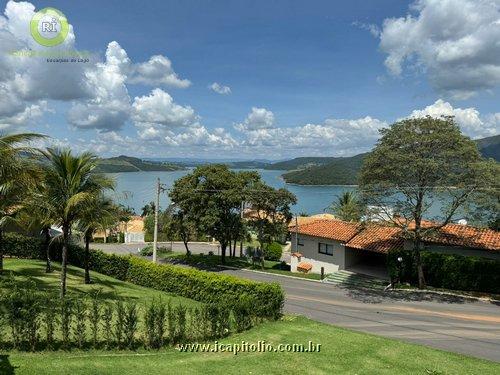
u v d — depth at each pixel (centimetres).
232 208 4056
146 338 1255
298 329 1653
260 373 1126
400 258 2911
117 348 1205
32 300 1138
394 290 2911
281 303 1917
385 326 1980
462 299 2636
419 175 2709
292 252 4044
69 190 1770
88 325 1317
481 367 1362
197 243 6538
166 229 4372
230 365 1164
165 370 1076
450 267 2838
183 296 2308
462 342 1736
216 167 4028
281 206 4031
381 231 3572
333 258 3697
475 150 2606
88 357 1102
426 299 2641
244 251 5547
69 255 3275
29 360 1013
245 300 1719
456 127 2705
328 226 3894
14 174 1614
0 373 911
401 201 2814
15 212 2239
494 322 2105
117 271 2864
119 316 1218
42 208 1786
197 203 3894
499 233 3045
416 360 1355
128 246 6012
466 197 2600
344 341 1505
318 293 2833
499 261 2691
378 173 2761
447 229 3203
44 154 1727
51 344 1138
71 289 2059
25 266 2639
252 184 4153
